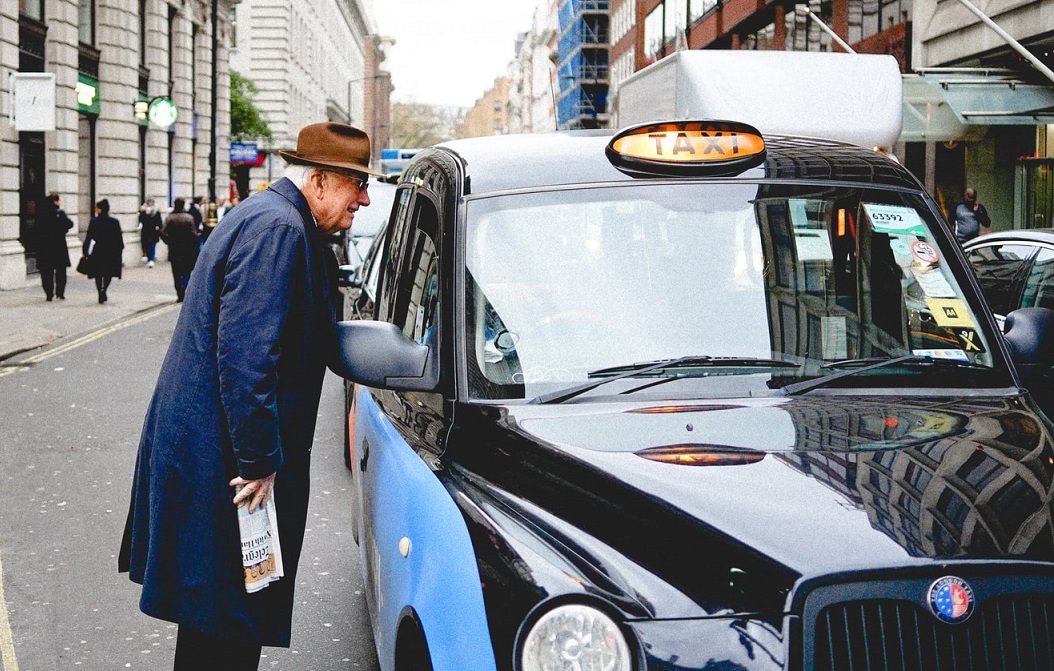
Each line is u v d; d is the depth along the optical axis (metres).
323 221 3.49
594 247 3.46
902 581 2.34
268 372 3.12
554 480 2.74
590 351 3.27
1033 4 19.17
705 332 3.31
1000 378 3.34
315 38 76.62
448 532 2.76
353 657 4.75
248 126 56.53
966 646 2.33
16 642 4.96
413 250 4.21
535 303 3.37
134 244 34.94
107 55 33.09
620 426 2.93
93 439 9.42
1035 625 2.37
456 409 3.22
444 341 3.35
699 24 41.16
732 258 3.46
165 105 34.72
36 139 27.19
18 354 14.89
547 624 2.34
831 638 2.31
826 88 10.44
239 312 3.14
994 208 22.78
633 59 53.97
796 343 3.31
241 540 3.17
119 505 7.32
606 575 2.42
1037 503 2.51
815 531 2.42
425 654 2.70
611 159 3.72
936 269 3.59
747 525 2.44
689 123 3.71
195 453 3.17
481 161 3.79
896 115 10.45
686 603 2.36
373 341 3.31
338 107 93.50
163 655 4.83
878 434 2.83
